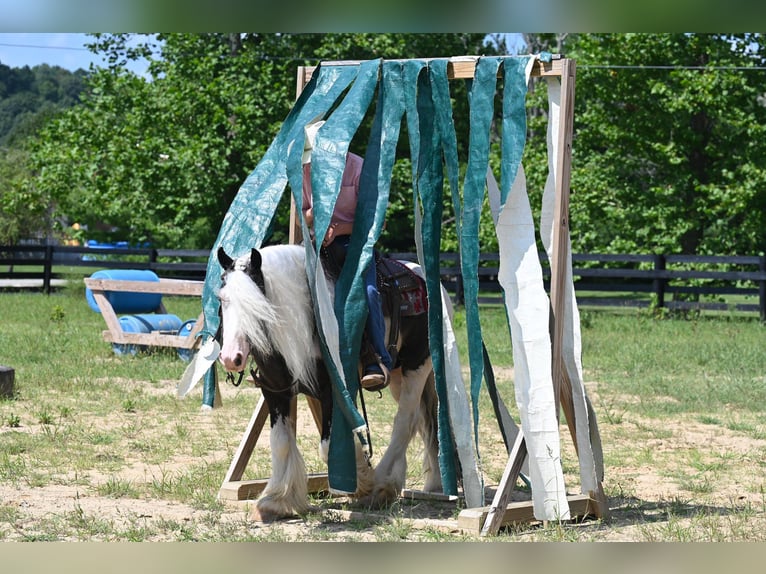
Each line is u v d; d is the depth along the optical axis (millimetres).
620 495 6824
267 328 5406
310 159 6090
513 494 7098
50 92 139625
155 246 32438
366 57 28344
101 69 29750
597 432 6184
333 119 5969
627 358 14523
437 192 6168
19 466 7223
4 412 9547
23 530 5488
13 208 32281
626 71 24828
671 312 22281
